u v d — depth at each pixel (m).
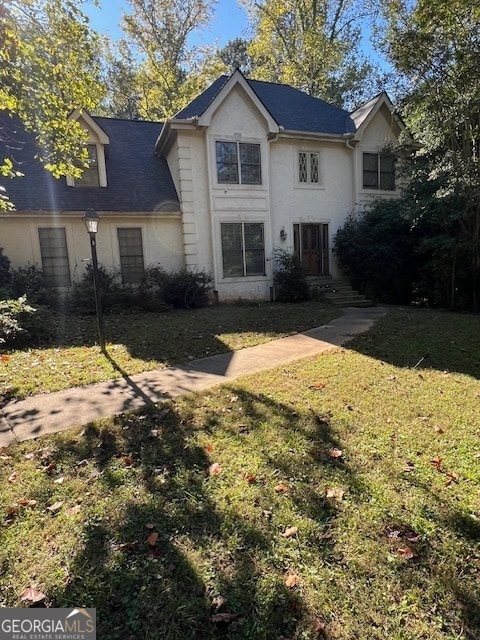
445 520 2.25
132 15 22.19
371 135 14.73
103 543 2.14
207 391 4.52
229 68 25.72
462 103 9.34
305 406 3.96
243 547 2.09
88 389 4.75
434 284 12.07
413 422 3.53
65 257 11.65
